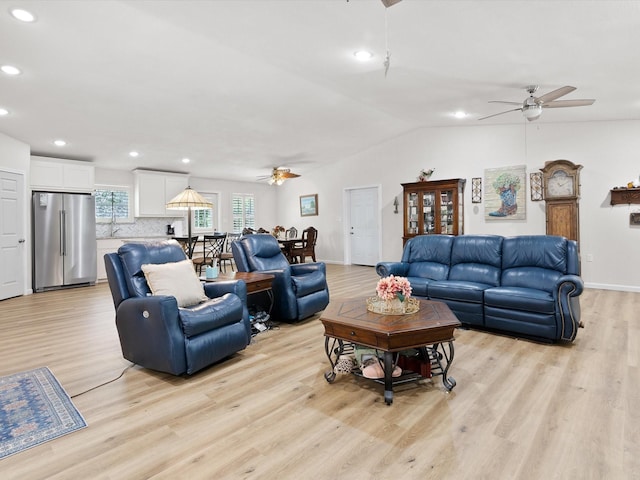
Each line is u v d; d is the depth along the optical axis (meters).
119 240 6.81
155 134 5.53
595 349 2.87
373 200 8.14
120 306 2.63
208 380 2.42
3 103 4.06
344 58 3.43
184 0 2.48
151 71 3.68
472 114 5.47
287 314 3.67
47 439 1.76
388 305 2.44
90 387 2.33
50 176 5.91
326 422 1.89
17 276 5.29
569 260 3.30
